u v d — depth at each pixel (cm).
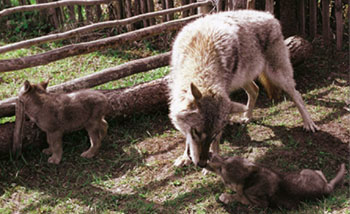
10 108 345
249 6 400
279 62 355
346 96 392
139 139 357
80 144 351
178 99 307
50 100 324
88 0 372
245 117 371
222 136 358
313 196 293
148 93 370
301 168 326
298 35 448
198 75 308
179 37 329
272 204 295
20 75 418
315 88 406
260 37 346
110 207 306
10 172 329
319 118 370
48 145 348
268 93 374
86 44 362
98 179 325
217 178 322
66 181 324
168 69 419
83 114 330
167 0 453
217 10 414
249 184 293
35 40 344
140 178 325
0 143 331
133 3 481
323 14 445
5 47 334
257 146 346
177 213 300
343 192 301
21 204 308
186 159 332
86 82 369
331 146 343
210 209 301
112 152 346
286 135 355
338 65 430
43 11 480
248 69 341
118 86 399
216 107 295
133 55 451
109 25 375
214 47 316
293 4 442
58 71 425
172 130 365
